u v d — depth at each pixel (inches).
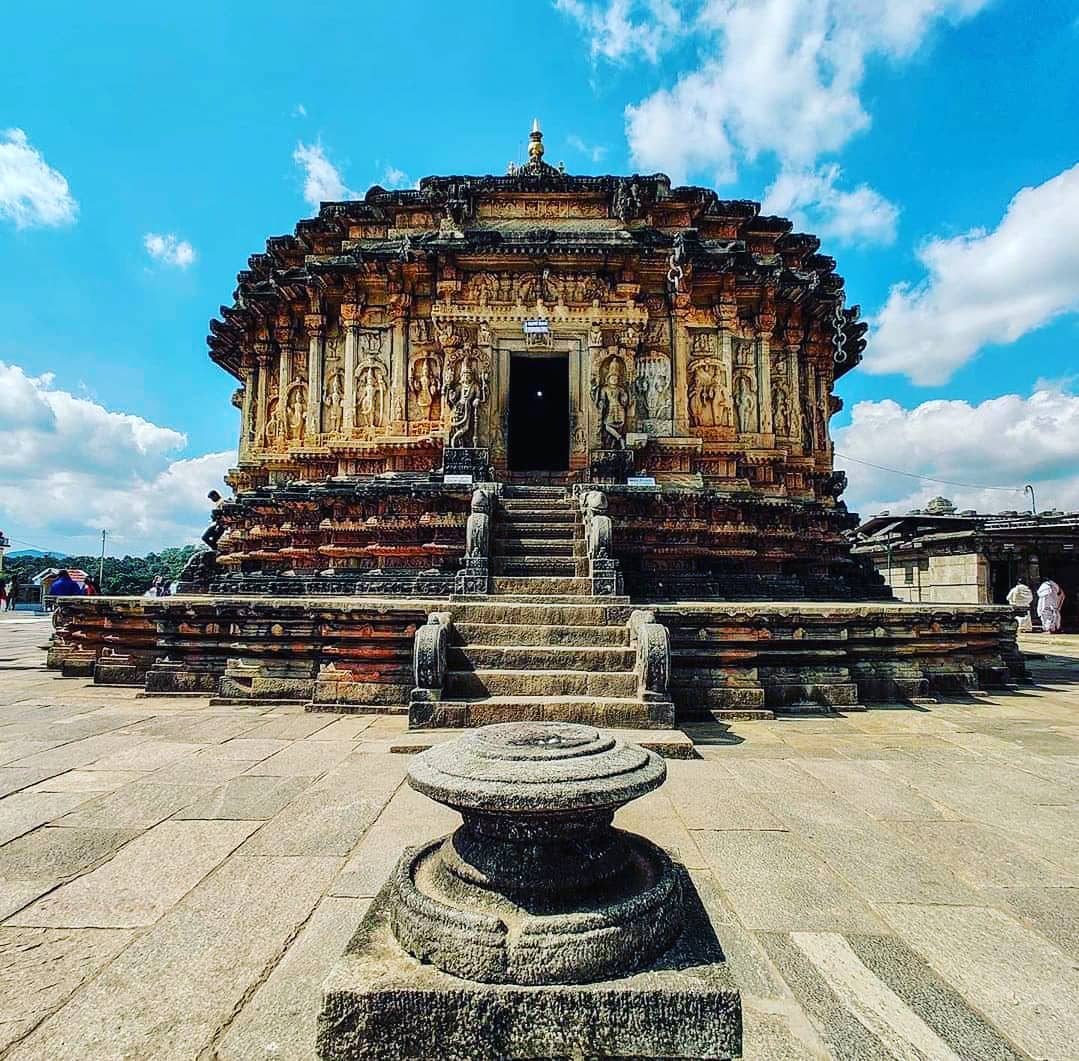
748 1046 102.7
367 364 642.8
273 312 680.4
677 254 599.2
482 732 120.2
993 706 376.5
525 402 933.2
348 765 250.7
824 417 701.9
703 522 566.3
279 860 167.6
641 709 291.7
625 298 626.2
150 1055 100.5
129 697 395.2
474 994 88.7
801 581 580.1
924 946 132.6
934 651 410.0
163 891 151.7
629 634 343.6
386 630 363.6
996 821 200.4
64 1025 107.0
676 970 93.4
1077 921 142.9
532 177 656.4
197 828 189.0
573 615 363.3
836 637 374.3
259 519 613.6
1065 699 397.7
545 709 293.1
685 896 112.7
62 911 143.1
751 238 685.9
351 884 154.6
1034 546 1019.3
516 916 95.7
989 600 980.6
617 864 105.3
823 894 153.5
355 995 89.4
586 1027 88.1
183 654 405.7
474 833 106.4
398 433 626.2
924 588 1093.1
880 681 384.8
